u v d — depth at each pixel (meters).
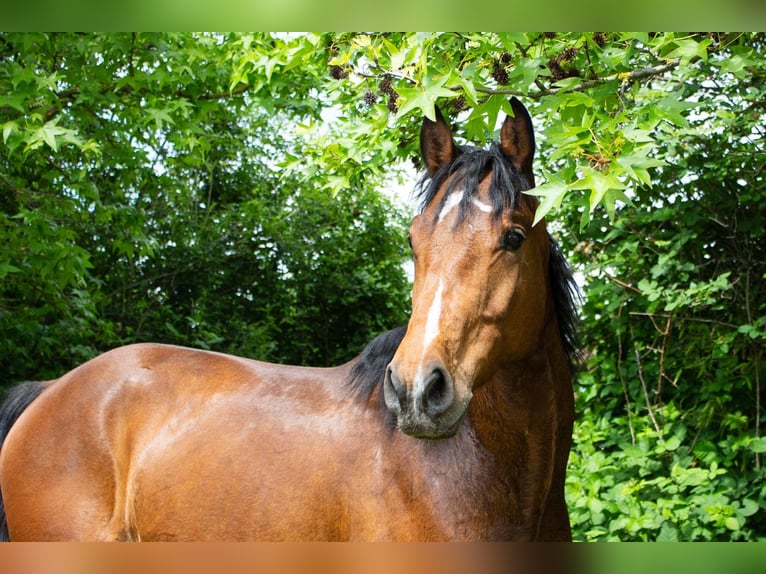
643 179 1.77
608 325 4.18
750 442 3.40
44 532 2.39
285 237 8.84
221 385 2.45
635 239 3.90
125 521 2.42
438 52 2.46
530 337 1.92
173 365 2.56
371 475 2.06
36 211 4.27
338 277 8.91
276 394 2.36
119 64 4.47
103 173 7.11
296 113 4.48
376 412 2.16
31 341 4.97
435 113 2.11
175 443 2.37
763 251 3.88
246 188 9.32
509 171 1.90
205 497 2.25
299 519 2.12
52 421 2.51
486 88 2.20
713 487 3.31
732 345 3.79
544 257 2.04
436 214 1.87
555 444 2.07
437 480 1.99
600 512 3.37
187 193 8.15
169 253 8.34
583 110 2.19
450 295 1.76
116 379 2.54
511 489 1.99
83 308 5.04
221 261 8.58
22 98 3.57
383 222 9.37
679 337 3.94
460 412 1.69
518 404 2.00
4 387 5.05
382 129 2.62
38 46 4.21
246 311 8.88
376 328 9.29
